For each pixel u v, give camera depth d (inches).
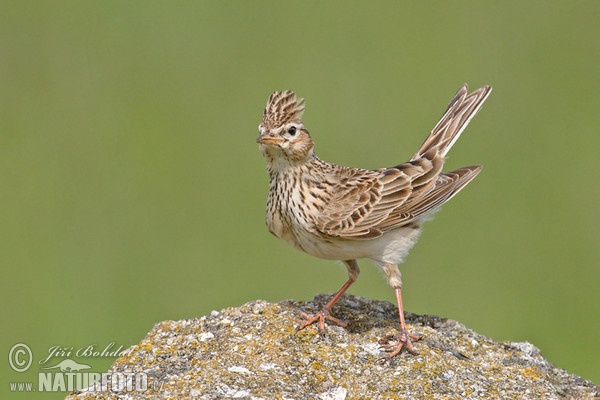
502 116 812.6
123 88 823.1
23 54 860.0
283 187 399.9
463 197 753.6
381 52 855.7
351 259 403.9
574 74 842.8
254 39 891.4
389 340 378.9
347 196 398.3
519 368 373.1
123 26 893.8
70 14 907.4
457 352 384.2
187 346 373.1
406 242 404.8
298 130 393.1
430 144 435.2
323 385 353.7
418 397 346.6
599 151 772.6
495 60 855.1
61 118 804.6
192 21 912.9
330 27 916.0
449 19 915.4
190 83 834.2
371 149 734.5
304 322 383.9
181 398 333.1
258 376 348.8
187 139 786.2
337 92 815.7
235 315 389.4
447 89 812.0
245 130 786.8
